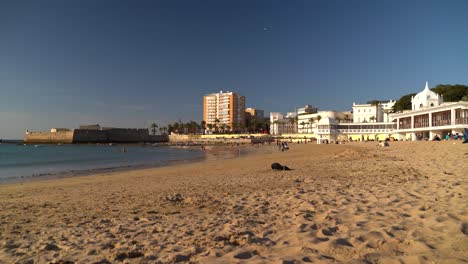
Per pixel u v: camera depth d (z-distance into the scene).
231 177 17.30
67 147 122.12
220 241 5.74
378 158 23.20
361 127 88.62
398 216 6.32
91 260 5.13
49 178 23.14
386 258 4.29
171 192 12.62
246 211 8.24
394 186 10.09
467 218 5.70
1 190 15.98
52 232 7.27
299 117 148.50
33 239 6.73
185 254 5.10
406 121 59.50
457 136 39.19
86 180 20.25
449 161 16.19
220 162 34.25
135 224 7.59
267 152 57.75
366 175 13.88
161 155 61.31
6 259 5.46
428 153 23.58
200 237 6.05
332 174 15.25
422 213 6.35
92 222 8.12
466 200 7.11
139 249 5.57
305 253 4.70
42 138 156.88
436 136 43.91
